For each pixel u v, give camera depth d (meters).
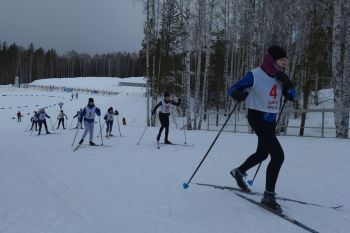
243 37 29.97
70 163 7.98
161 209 4.33
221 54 37.44
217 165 7.30
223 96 38.78
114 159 8.50
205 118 34.59
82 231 3.62
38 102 50.03
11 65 117.88
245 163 4.73
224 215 4.04
